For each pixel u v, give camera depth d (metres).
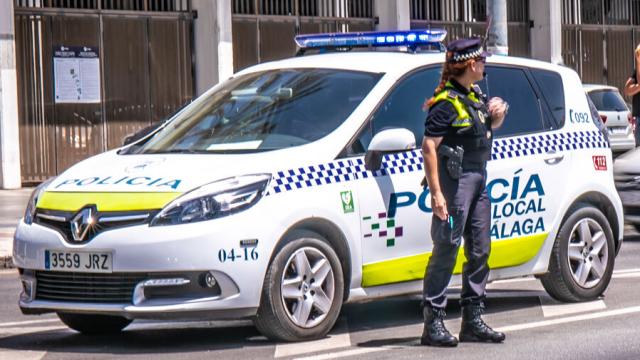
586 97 11.45
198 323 10.52
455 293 12.04
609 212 11.38
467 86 8.92
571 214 10.96
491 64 10.77
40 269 9.17
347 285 9.55
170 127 10.45
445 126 8.80
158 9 27.38
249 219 8.84
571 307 10.84
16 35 25.53
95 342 9.72
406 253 9.81
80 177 9.50
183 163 9.34
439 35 10.92
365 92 9.90
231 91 10.59
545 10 35.50
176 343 9.53
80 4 26.28
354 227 9.46
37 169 25.86
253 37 28.94
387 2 30.98
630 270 13.41
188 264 8.70
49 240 9.09
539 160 10.68
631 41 38.06
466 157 8.91
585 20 37.06
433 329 9.09
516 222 10.49
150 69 27.28
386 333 9.77
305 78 10.25
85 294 9.00
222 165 9.15
